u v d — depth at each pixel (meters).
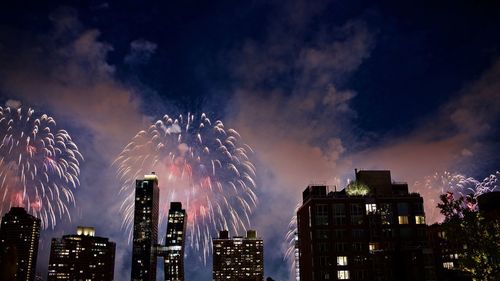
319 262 126.88
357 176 141.50
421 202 133.25
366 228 130.00
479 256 52.03
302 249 142.50
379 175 140.25
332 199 132.50
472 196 54.84
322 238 128.88
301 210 145.25
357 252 127.88
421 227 130.88
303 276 140.25
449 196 55.84
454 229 54.19
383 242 128.50
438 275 99.44
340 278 125.50
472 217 53.34
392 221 131.12
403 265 57.31
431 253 102.12
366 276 125.69
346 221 130.62
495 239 51.53
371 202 132.38
